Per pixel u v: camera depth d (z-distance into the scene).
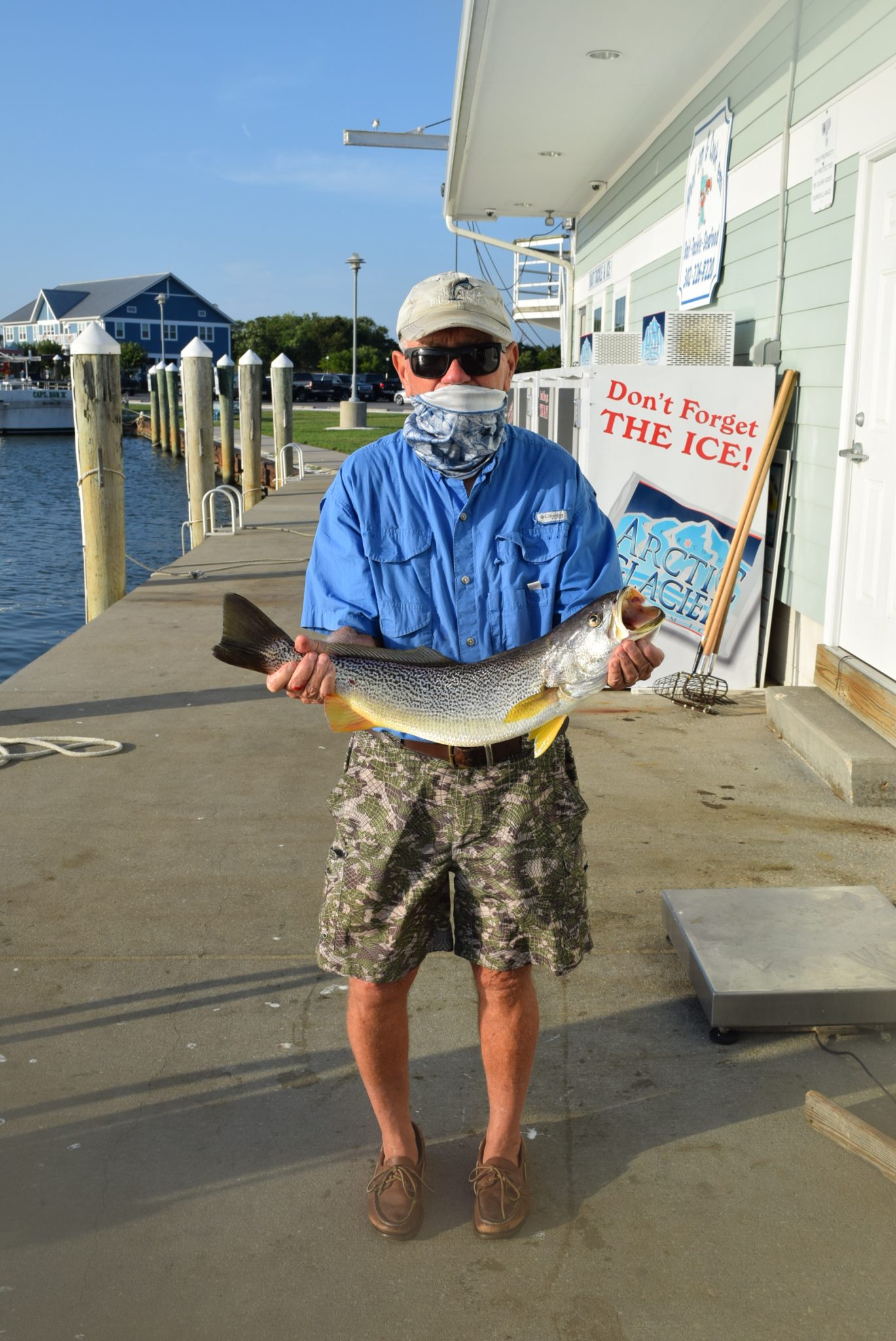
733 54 7.27
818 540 5.94
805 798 4.71
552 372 7.77
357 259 36.19
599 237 12.46
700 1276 2.19
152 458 37.25
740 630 6.60
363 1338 2.05
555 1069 2.85
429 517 2.27
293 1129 2.62
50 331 92.00
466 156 10.54
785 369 6.46
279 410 21.70
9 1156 2.53
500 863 2.24
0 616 14.29
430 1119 2.67
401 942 2.30
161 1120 2.66
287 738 5.58
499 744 2.21
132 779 5.00
